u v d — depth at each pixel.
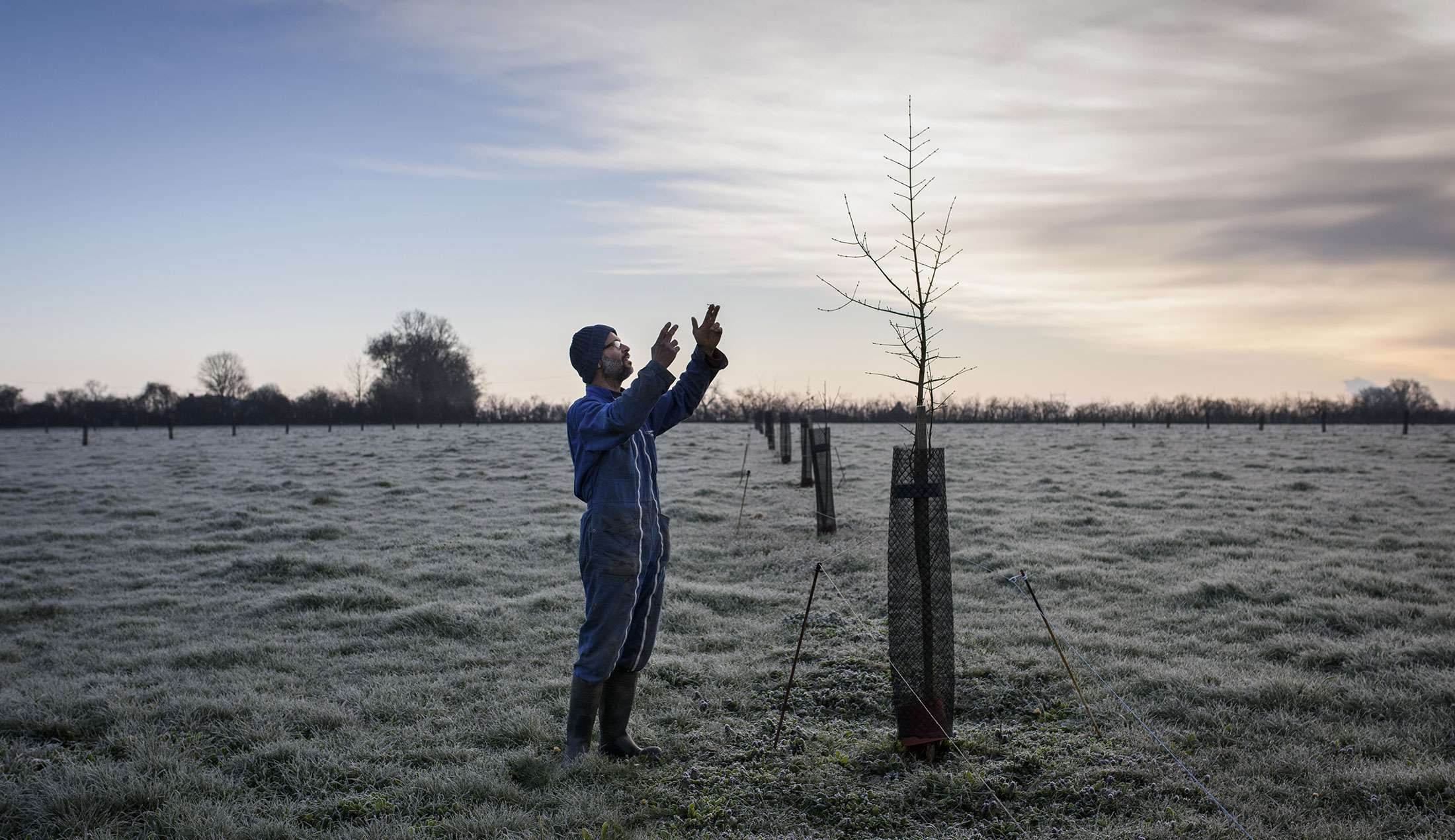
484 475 24.70
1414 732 5.21
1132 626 8.06
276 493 20.64
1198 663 6.75
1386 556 11.03
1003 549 12.05
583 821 4.32
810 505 16.94
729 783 4.77
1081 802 4.46
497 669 7.07
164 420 63.62
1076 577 10.04
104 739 5.52
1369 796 4.36
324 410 65.31
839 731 5.52
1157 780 4.62
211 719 5.87
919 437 5.10
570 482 22.70
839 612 8.81
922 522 5.04
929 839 4.14
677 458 28.50
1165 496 17.44
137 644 8.19
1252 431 40.41
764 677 6.69
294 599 9.67
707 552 12.68
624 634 4.94
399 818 4.43
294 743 5.36
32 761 5.10
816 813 4.46
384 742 5.45
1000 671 6.57
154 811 4.49
